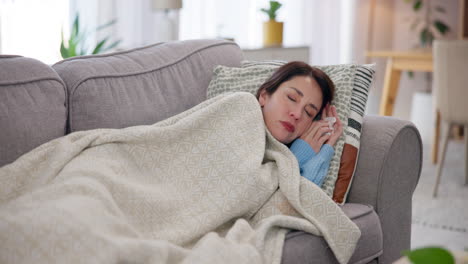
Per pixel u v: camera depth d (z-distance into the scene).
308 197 1.37
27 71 1.35
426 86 5.40
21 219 1.05
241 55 1.90
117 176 1.30
